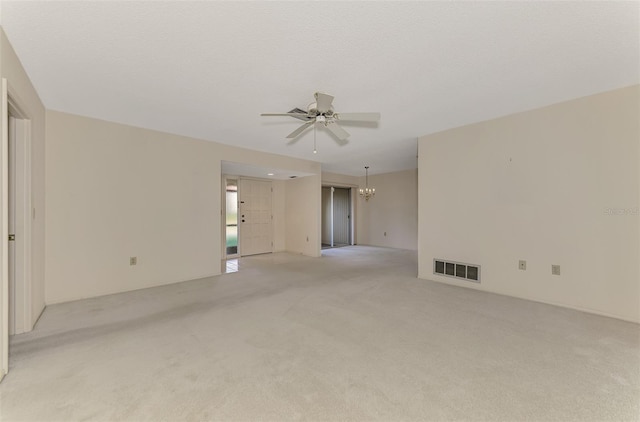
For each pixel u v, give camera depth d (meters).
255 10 1.62
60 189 3.19
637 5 1.59
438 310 3.00
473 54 2.10
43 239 3.00
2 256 1.76
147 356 2.05
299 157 5.99
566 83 2.60
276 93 2.74
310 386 1.71
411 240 7.96
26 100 2.33
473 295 3.51
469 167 3.78
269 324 2.64
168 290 3.76
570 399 1.58
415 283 4.12
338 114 2.66
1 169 1.75
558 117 3.07
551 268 3.16
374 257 6.59
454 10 1.63
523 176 3.33
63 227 3.21
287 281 4.28
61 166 3.19
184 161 4.23
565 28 1.80
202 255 4.47
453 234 3.98
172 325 2.61
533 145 3.25
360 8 1.61
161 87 2.61
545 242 3.19
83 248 3.35
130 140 3.71
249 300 3.36
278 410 1.50
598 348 2.16
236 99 2.88
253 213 6.99
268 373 1.84
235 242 6.67
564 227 3.07
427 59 2.16
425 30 1.81
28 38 1.86
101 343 2.25
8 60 1.89
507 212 3.47
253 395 1.62
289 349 2.16
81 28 1.77
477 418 1.44
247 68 2.27
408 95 2.81
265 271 5.01
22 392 1.64
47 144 3.10
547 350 2.13
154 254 3.94
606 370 1.86
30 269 2.48
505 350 2.14
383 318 2.78
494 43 1.96
